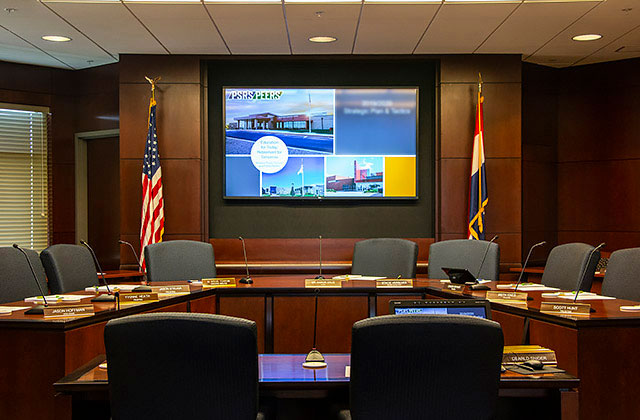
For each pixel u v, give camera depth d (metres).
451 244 5.12
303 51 6.75
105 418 2.34
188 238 6.80
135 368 1.95
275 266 6.70
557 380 2.10
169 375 1.95
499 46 6.58
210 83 7.09
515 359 2.31
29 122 7.49
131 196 6.83
